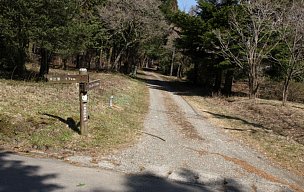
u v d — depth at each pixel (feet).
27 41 65.72
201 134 42.22
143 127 41.91
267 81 101.96
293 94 99.09
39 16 61.46
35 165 23.66
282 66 85.20
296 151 37.45
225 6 98.32
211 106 73.41
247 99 81.41
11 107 36.09
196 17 101.55
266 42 80.94
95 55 174.40
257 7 80.12
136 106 59.82
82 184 21.38
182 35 109.29
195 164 28.78
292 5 79.56
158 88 109.50
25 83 55.83
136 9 130.21
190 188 23.09
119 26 129.70
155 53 199.21
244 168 29.45
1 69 70.85
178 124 47.47
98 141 31.17
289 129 50.83
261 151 36.63
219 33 87.10
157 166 26.66
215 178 25.54
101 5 129.80
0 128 29.37
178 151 32.42
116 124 39.78
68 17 67.26
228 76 104.42
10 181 20.71
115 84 84.99
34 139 28.60
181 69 203.41
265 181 26.55
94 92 60.75
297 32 71.87
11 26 60.90
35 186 20.35
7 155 25.02
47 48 64.64
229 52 89.56
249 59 81.92
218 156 32.42
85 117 31.71
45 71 76.69
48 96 46.42
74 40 71.36
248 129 48.44
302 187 26.55
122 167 25.52
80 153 27.45
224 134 43.98
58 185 20.81
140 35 136.77
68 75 29.94
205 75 130.72
